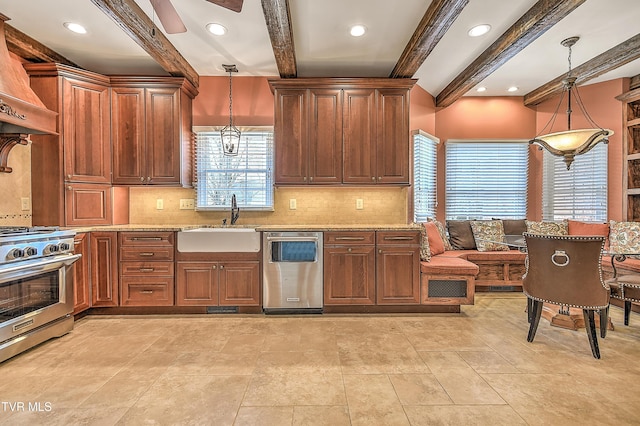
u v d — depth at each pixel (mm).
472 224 4133
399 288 3004
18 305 2197
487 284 3793
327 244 2988
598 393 1740
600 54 3141
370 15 2461
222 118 3588
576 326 2643
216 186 3545
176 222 3539
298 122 3256
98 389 1777
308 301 2998
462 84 3572
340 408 1619
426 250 3049
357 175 3271
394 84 3248
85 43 2846
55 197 2895
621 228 3525
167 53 2799
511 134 4277
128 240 2953
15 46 2680
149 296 2965
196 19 2508
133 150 3201
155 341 2416
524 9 2414
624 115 3713
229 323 2797
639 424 1498
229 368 2010
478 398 1699
